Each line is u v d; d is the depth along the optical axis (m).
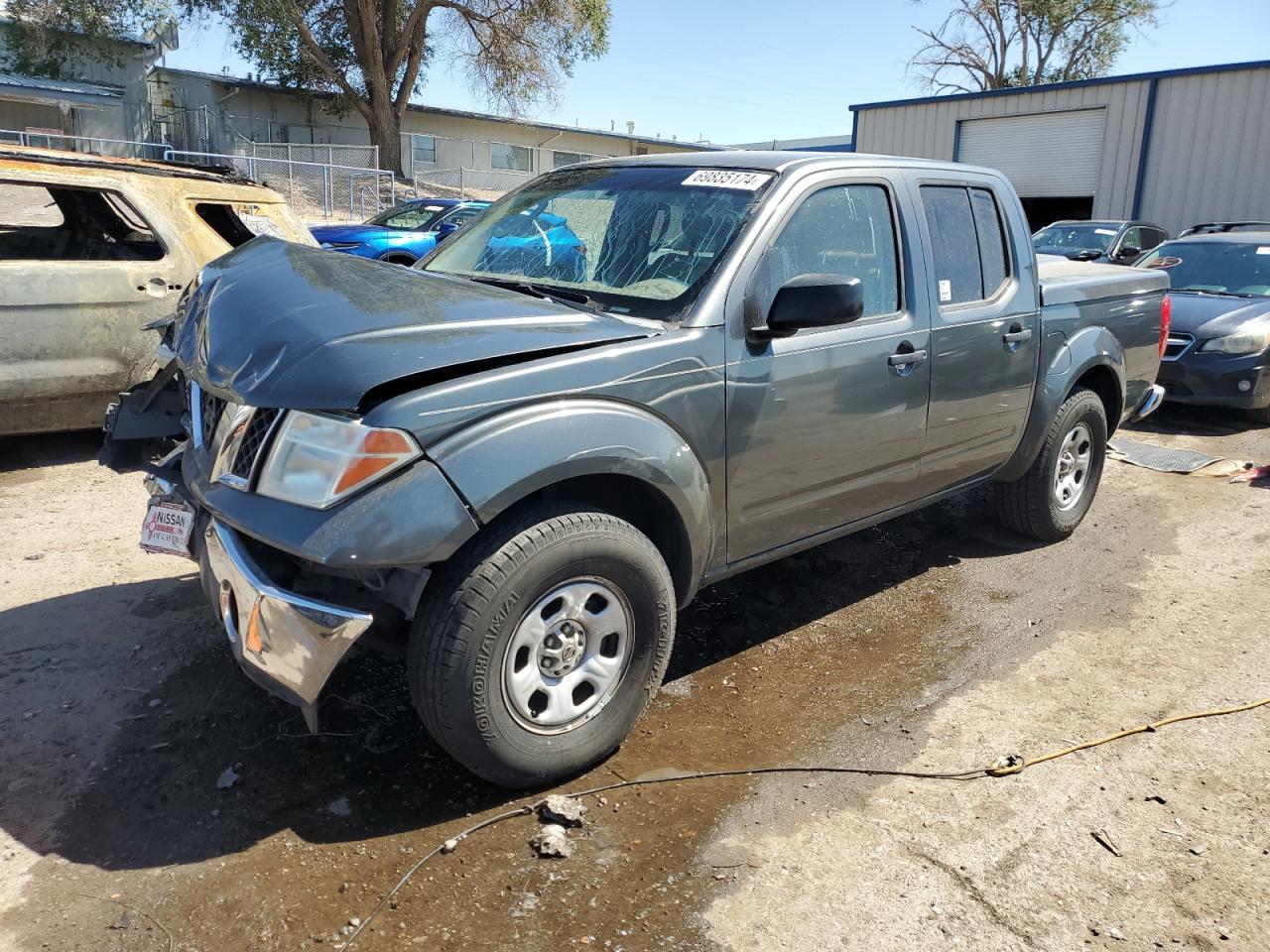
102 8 32.28
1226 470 6.89
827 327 3.51
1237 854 2.77
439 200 17.89
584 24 33.62
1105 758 3.25
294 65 34.22
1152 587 4.75
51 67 34.53
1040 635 4.21
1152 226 15.52
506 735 2.76
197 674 3.55
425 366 2.56
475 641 2.62
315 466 2.52
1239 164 18.56
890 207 3.90
